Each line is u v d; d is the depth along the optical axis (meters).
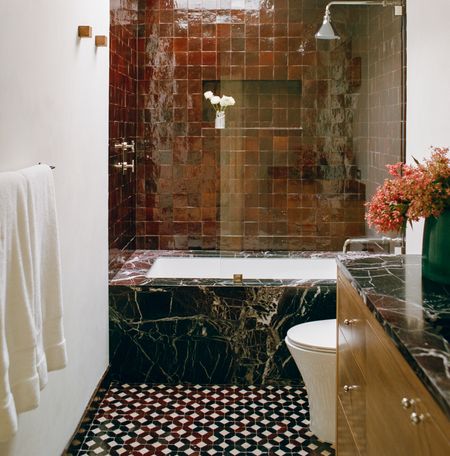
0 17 1.99
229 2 5.05
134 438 3.20
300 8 5.01
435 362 1.44
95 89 3.49
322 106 5.00
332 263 4.82
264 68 5.04
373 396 1.95
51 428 2.66
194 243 5.16
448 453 1.28
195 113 5.10
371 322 1.98
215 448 3.10
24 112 2.24
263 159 5.05
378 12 4.70
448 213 2.12
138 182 5.14
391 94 4.51
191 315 3.95
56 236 2.21
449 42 3.12
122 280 4.07
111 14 4.09
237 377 3.96
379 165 4.77
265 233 5.07
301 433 3.27
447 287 2.13
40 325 2.01
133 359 3.97
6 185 1.77
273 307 3.94
